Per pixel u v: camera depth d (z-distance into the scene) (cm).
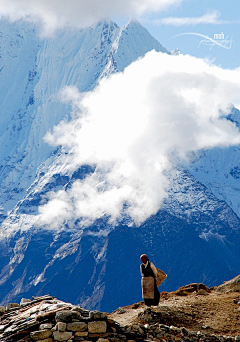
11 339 4944
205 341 5994
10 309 5753
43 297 5825
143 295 5919
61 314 4962
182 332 5922
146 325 5750
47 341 4891
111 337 5119
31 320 5100
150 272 5941
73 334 4941
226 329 6544
